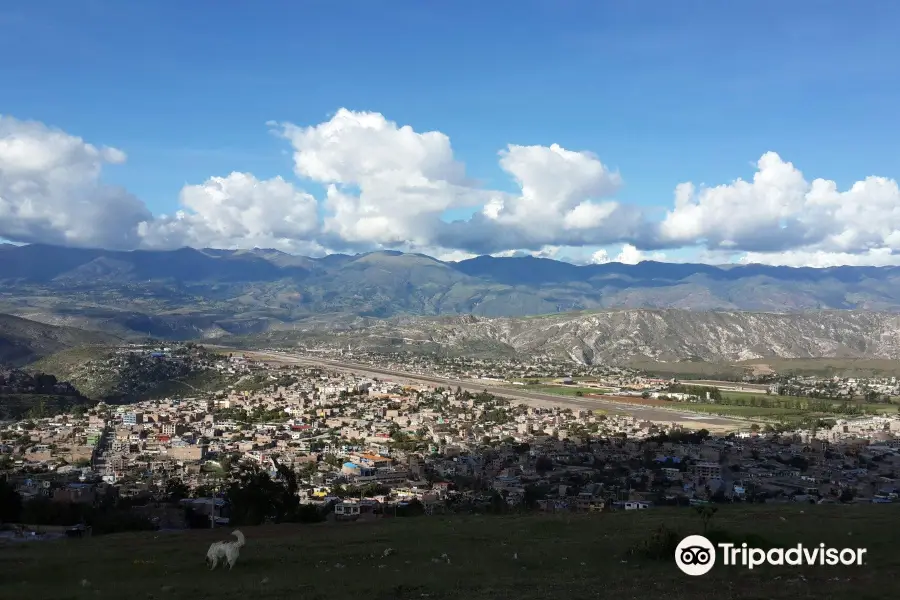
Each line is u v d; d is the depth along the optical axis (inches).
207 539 2267.5
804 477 6574.8
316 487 5821.9
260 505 3179.1
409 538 2172.7
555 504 5206.7
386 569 1734.7
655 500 5477.4
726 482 6294.3
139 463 7062.0
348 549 1996.8
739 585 1569.9
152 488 5659.5
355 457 7549.2
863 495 5738.2
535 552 1932.8
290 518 3272.6
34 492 5275.6
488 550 1961.1
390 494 5605.3
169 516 4062.5
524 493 5718.5
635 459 7564.0
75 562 1839.3
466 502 5191.9
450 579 1611.7
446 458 7760.8
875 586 1549.0
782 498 5664.4
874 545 1974.7
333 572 1697.8
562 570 1722.4
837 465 7239.2
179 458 7436.0
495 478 6550.2
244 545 2080.5
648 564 1791.3
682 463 7367.1
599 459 7583.7
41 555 1956.2
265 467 6914.4
